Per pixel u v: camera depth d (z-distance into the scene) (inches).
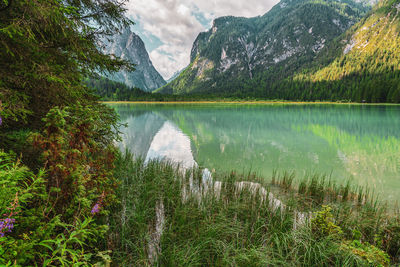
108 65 182.7
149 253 121.6
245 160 465.7
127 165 272.1
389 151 570.9
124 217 146.8
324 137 780.6
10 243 51.5
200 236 135.5
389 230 154.0
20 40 114.3
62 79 132.7
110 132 193.3
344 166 434.6
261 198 212.2
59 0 113.8
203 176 309.0
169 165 323.6
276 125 1088.8
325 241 130.2
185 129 913.5
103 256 75.3
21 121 144.6
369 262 112.8
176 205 178.4
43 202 80.0
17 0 98.2
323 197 236.2
